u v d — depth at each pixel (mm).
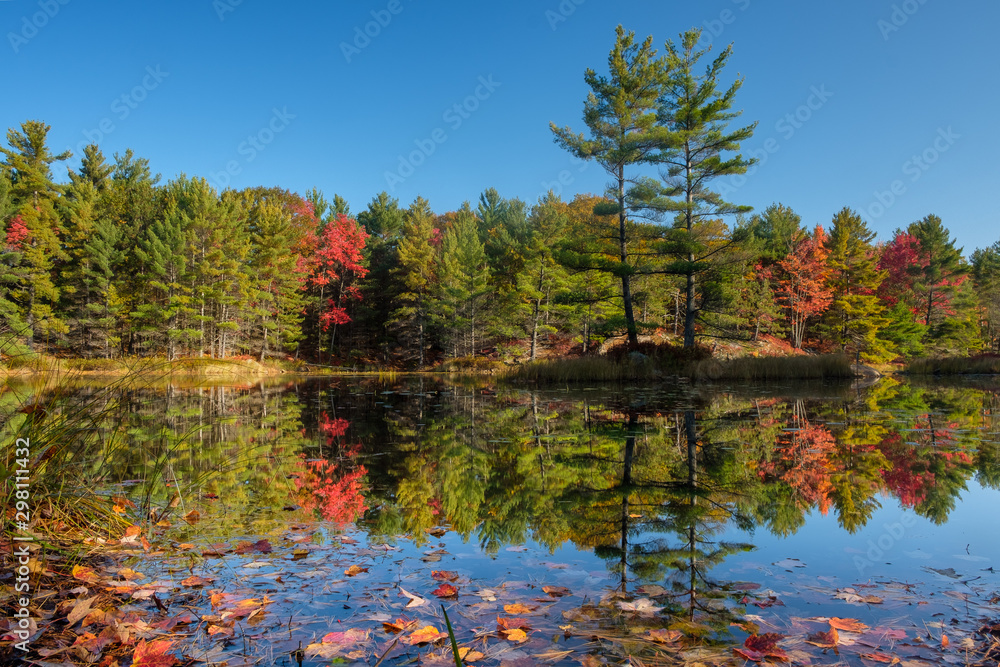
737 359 16062
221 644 1422
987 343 40781
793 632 1470
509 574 1948
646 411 7543
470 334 32000
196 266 27734
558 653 1357
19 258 23844
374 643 1423
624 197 19016
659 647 1389
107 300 26172
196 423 6602
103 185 35906
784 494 3082
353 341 37688
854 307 32125
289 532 2486
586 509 2842
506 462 4145
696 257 19188
